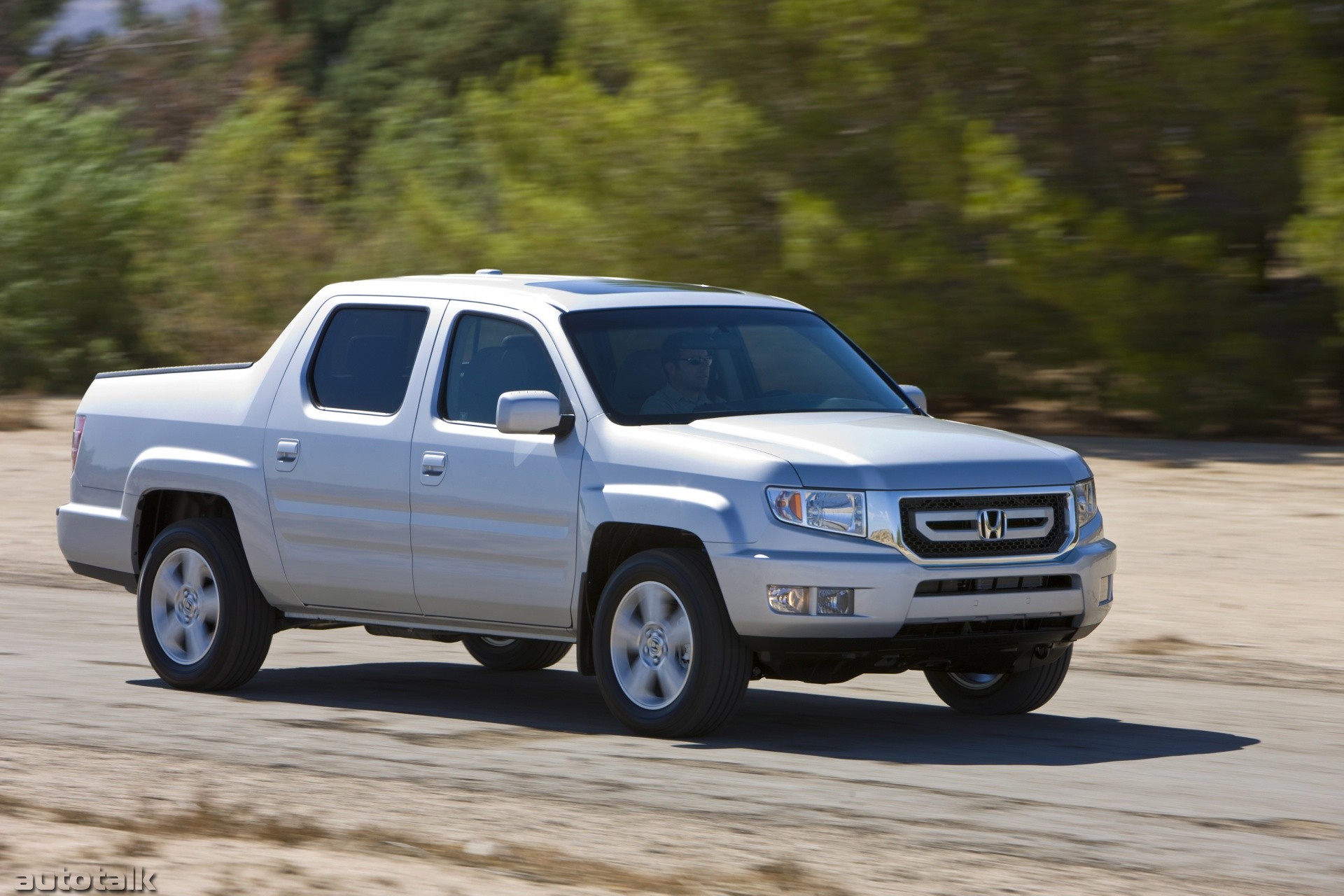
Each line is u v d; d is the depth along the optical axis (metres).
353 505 14.25
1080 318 36.72
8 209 59.09
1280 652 17.50
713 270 39.47
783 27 37.84
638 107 39.88
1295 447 35.28
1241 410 37.16
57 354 58.62
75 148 61.41
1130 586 21.39
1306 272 35.06
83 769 11.78
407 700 15.32
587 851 9.47
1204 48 35.78
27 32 80.94
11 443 40.62
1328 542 24.12
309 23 90.88
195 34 82.62
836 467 12.18
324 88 89.44
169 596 15.62
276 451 14.77
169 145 78.50
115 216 59.38
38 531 28.20
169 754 12.38
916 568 12.02
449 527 13.68
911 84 38.22
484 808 10.55
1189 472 31.31
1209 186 37.88
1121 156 38.16
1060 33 36.59
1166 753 12.71
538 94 41.06
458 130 50.06
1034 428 40.22
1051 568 12.52
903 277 37.34
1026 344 38.56
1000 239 36.31
